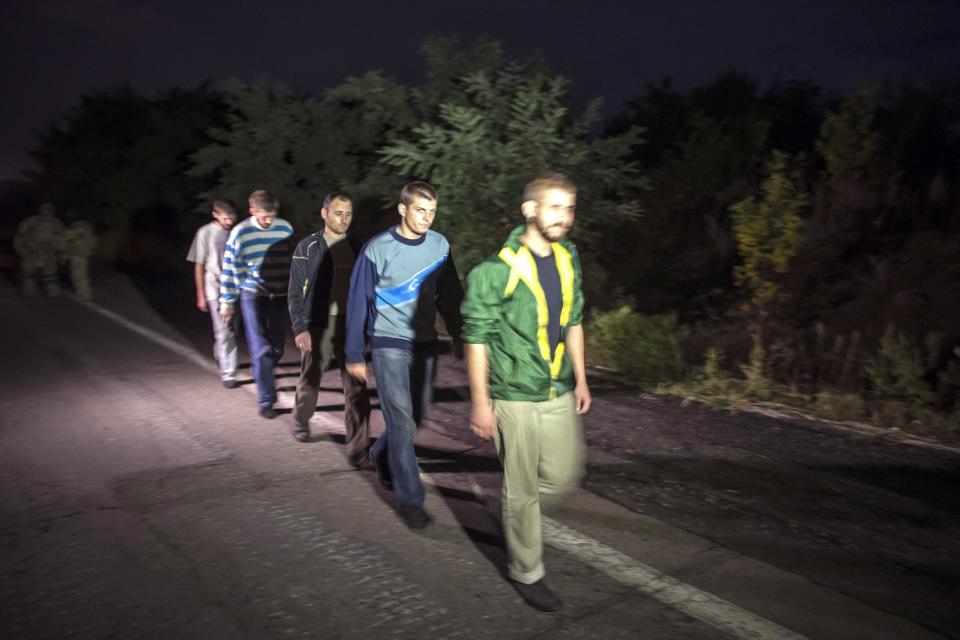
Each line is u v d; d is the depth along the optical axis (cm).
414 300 414
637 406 640
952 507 448
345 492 465
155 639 317
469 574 370
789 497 459
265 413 607
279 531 412
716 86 1311
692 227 1036
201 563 378
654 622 330
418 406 427
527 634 321
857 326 741
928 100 1002
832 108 1229
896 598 350
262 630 323
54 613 334
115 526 417
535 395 326
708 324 877
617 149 920
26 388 698
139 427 586
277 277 599
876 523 426
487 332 321
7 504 445
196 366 786
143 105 1778
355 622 329
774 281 815
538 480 345
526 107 929
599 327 801
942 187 839
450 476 491
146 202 1678
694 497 458
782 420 603
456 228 898
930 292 733
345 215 508
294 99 1399
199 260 696
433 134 913
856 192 859
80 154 1761
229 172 1375
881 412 610
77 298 1211
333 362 789
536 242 322
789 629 325
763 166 1070
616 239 1059
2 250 1778
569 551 392
